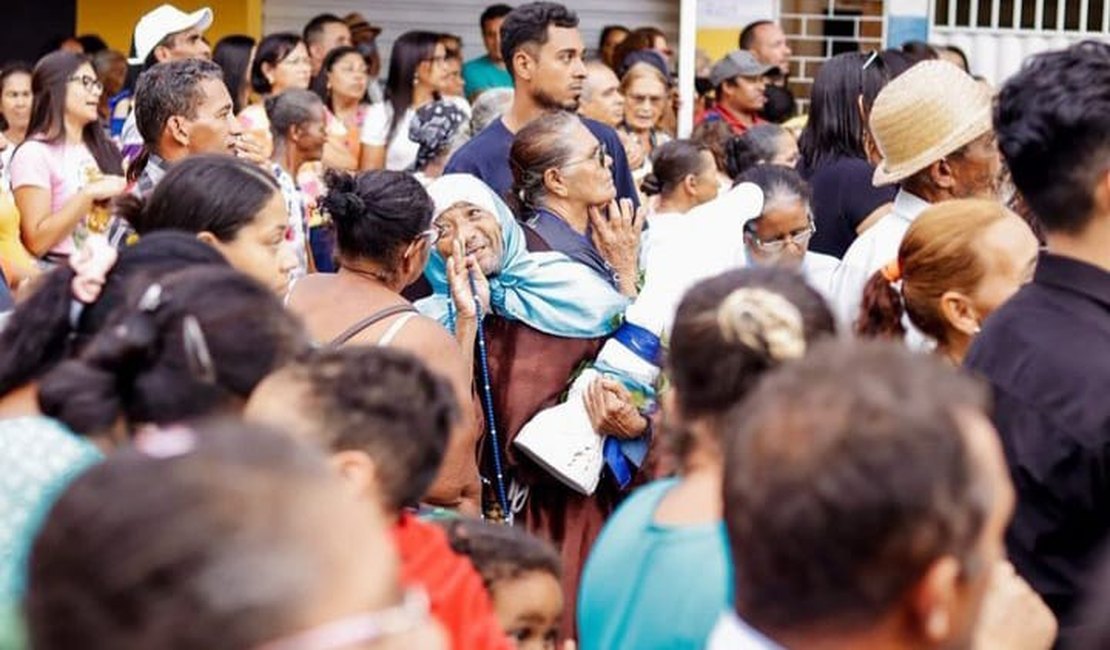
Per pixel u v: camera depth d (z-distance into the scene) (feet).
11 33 46.34
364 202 16.84
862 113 24.34
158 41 31.68
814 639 7.84
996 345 12.72
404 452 10.80
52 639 6.19
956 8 45.50
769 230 21.71
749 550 7.89
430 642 6.61
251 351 11.08
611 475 19.65
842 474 7.59
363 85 37.81
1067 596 12.30
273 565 6.09
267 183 15.51
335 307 16.83
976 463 7.73
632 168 31.17
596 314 19.83
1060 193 12.65
